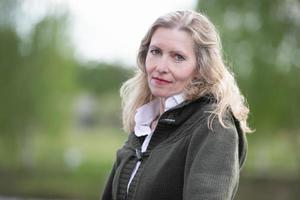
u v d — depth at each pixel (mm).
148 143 2547
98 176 26969
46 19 25109
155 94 2502
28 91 25000
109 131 62750
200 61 2467
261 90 18594
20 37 24844
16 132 25219
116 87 64250
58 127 26109
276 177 21969
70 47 26125
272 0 18594
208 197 2156
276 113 18969
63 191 24422
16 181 25359
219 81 2459
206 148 2279
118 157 2736
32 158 26125
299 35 18688
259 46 18547
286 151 20922
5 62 24672
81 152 34281
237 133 2365
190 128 2400
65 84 26016
